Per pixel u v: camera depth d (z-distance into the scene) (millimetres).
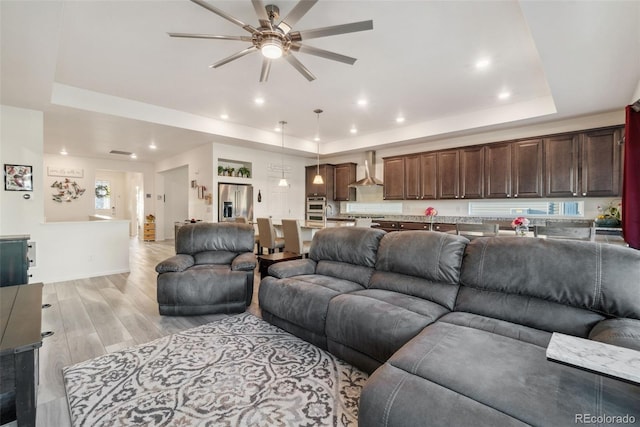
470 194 5508
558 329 1673
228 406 1700
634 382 901
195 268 3324
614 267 1656
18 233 4109
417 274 2352
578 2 1932
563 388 1111
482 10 2416
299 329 2527
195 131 5289
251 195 6992
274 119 5496
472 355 1366
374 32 2734
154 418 1604
